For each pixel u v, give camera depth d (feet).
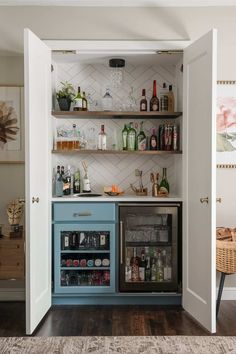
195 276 9.96
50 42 11.02
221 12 11.08
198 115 9.71
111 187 12.06
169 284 10.94
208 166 9.12
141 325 9.64
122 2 10.99
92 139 12.45
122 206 10.87
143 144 12.01
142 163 12.48
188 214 10.38
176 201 10.93
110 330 9.34
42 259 10.07
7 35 11.17
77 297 11.15
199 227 9.68
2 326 9.64
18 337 8.97
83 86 12.41
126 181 12.48
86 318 10.12
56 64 12.26
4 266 10.53
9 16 11.10
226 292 11.54
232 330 9.34
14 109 11.57
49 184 10.77
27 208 9.05
